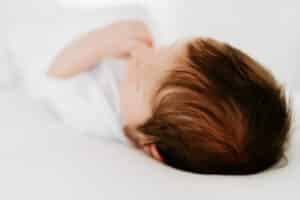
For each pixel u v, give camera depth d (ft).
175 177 1.28
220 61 1.49
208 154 1.41
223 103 1.40
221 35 3.18
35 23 2.53
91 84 1.91
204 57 1.50
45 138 1.40
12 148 1.30
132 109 1.65
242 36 3.14
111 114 1.79
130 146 1.65
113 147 1.46
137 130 1.60
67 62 2.02
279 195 1.20
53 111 1.87
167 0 3.28
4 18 2.73
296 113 1.83
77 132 1.56
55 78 1.99
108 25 2.29
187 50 1.56
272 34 3.11
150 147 1.53
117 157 1.35
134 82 1.69
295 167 1.42
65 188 1.14
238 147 1.39
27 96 1.98
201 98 1.41
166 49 1.68
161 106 1.47
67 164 1.24
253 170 1.41
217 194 1.18
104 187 1.16
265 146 1.41
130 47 1.98
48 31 2.41
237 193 1.20
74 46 2.08
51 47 2.27
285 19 3.10
